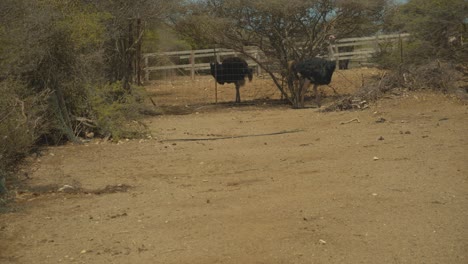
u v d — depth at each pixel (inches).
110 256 234.8
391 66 817.5
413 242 238.2
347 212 279.7
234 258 227.8
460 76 711.1
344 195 309.6
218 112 804.0
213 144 510.0
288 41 856.9
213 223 272.1
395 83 692.7
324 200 301.9
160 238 254.4
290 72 853.2
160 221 278.8
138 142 532.7
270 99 936.9
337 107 690.2
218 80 905.5
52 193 343.3
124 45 734.5
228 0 827.4
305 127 588.1
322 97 903.1
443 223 259.0
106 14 597.0
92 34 548.4
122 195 334.3
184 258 229.5
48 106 491.2
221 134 576.4
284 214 280.7
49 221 284.7
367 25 895.1
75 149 496.1
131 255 235.1
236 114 768.3
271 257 227.6
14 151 390.6
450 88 666.8
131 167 416.5
